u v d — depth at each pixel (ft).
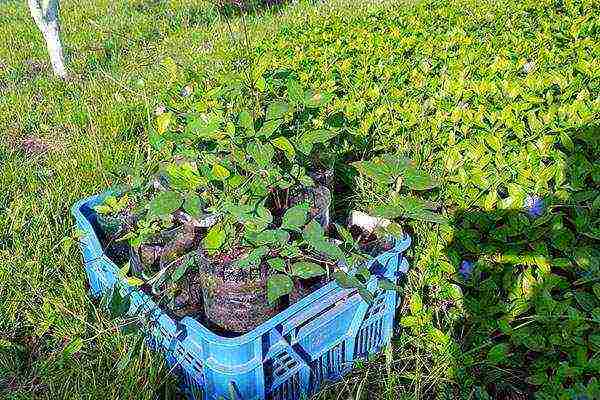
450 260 9.54
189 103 12.84
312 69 16.14
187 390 8.64
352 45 18.08
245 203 8.27
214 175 8.15
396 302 9.39
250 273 7.95
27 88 20.59
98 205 10.14
